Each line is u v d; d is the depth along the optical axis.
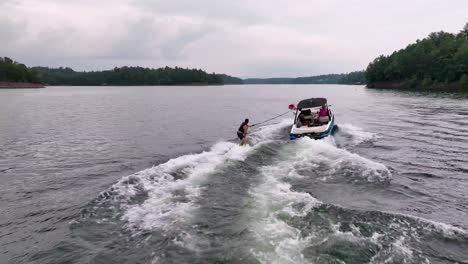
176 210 7.41
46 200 8.82
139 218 7.06
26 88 125.69
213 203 7.79
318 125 17.05
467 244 5.93
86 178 10.90
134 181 9.34
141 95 77.00
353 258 5.42
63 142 17.42
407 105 38.78
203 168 10.58
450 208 7.97
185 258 5.47
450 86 74.56
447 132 19.19
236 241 5.97
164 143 17.27
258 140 17.48
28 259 5.84
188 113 33.81
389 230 6.38
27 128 22.47
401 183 9.68
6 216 7.79
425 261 5.39
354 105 41.16
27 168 12.20
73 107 40.34
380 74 105.06
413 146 15.29
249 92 99.88
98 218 7.17
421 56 86.31
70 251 5.99
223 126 24.03
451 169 11.38
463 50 73.69
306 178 9.91
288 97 68.88
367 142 16.28
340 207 7.36
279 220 6.79
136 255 5.66
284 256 5.45
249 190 8.70
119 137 19.08
